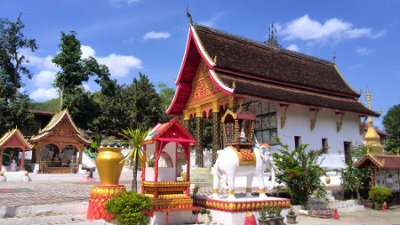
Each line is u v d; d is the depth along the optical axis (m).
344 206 19.75
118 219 10.20
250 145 14.28
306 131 25.77
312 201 19.09
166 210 11.83
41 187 21.55
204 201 13.71
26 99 42.97
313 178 17.52
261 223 12.50
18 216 11.77
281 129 24.17
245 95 21.25
